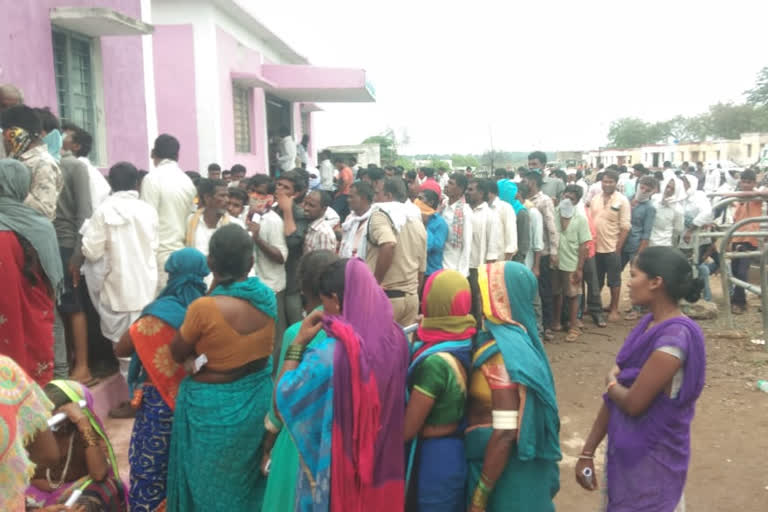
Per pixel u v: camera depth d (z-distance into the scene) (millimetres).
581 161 66000
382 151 38656
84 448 2869
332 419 2318
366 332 2418
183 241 5391
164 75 11070
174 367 3176
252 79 12148
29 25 6074
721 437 4789
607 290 10469
